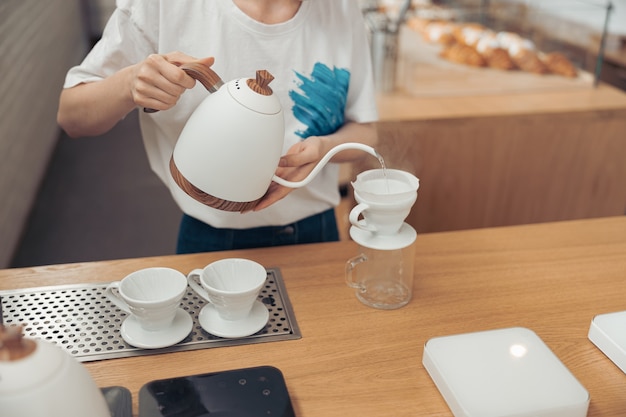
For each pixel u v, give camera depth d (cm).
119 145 396
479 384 81
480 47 260
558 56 251
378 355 91
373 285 106
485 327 98
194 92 114
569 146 219
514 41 259
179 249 133
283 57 118
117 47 112
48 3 398
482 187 221
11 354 62
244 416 76
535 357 86
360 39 126
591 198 229
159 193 335
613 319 95
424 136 208
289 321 97
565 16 247
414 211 221
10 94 284
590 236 126
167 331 92
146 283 92
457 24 285
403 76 239
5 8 288
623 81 290
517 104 219
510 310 102
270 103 88
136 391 83
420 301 104
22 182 297
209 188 90
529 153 218
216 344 91
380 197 90
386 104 218
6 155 271
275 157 91
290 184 98
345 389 84
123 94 105
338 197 135
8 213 267
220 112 87
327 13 121
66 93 113
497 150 216
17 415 60
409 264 103
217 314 96
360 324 97
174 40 114
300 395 83
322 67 120
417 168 213
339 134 121
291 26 117
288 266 113
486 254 118
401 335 95
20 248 280
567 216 232
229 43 115
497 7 284
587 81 241
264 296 103
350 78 126
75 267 110
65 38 450
